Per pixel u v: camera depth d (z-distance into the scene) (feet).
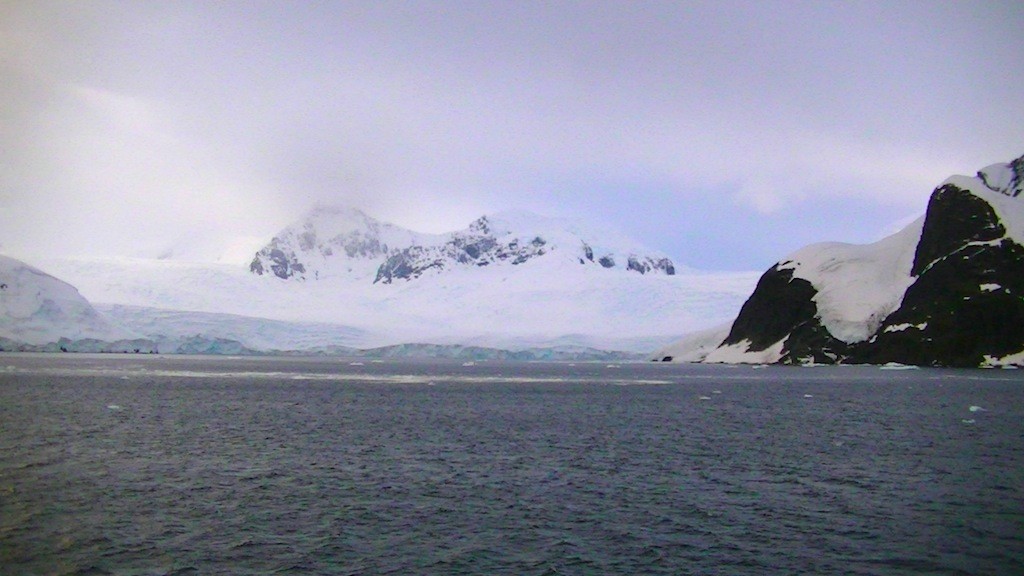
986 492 135.54
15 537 106.42
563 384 440.86
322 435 202.39
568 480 144.66
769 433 212.43
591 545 104.68
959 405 294.25
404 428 219.20
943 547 103.96
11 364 575.79
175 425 220.02
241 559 98.53
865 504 126.62
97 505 123.13
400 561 98.12
